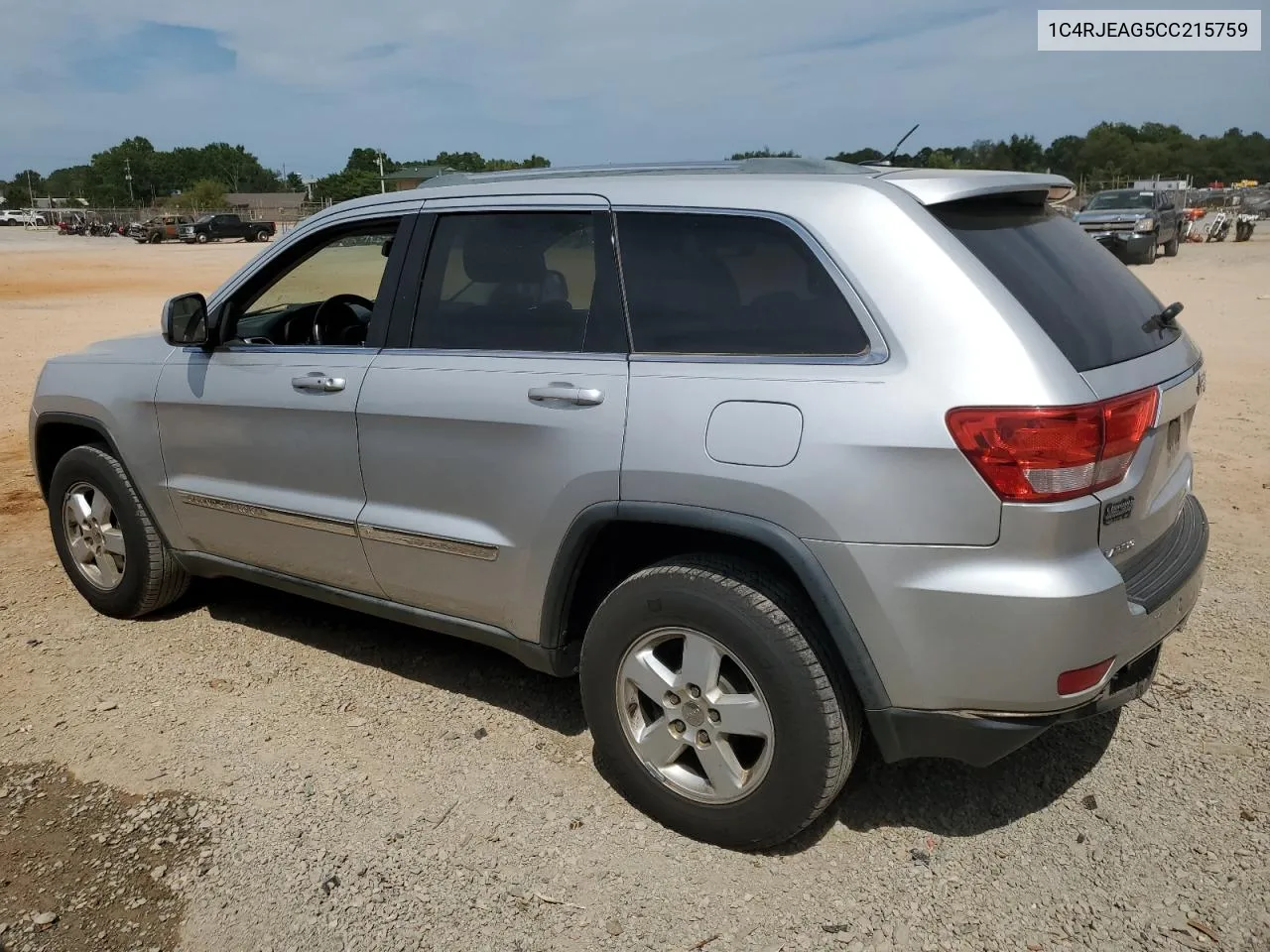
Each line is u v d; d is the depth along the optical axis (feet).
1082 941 8.64
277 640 14.65
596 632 10.27
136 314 57.72
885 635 8.68
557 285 10.60
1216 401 28.22
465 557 11.14
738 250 9.59
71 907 9.22
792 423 8.83
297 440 12.44
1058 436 8.13
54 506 15.62
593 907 9.16
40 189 579.89
